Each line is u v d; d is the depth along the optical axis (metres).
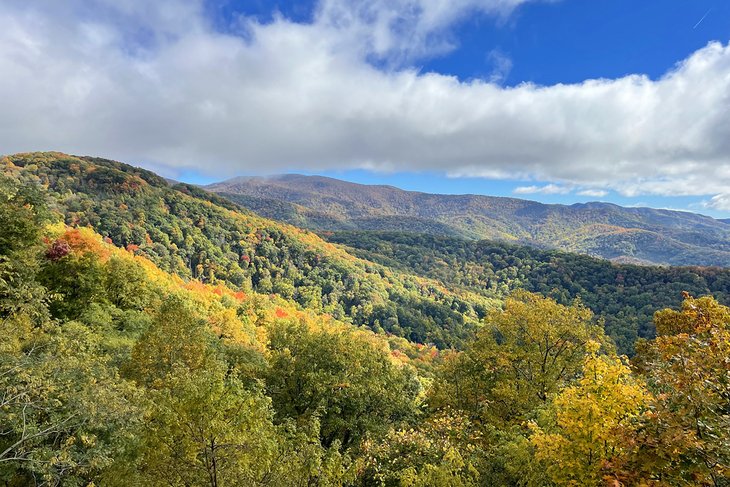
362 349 23.23
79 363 11.06
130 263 39.66
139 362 17.03
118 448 9.20
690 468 7.02
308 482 9.27
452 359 24.88
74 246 40.69
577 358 20.95
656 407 7.72
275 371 22.17
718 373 7.37
